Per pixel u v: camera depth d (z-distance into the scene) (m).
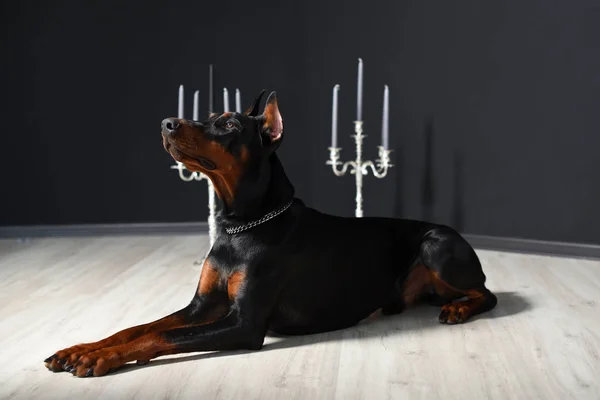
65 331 3.33
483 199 5.00
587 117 4.66
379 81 5.19
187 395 2.65
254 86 5.41
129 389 2.69
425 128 5.10
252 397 2.64
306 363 2.96
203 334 2.94
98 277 4.25
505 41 4.83
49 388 2.70
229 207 3.14
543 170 4.81
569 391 2.71
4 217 5.45
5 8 5.28
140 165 5.50
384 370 2.89
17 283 4.12
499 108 4.89
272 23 5.34
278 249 3.10
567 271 4.43
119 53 5.39
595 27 4.59
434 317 3.55
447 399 2.64
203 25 5.39
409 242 3.60
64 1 5.30
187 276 4.27
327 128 5.34
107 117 5.44
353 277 3.35
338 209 5.40
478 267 3.55
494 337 3.26
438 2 4.98
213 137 2.98
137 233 5.52
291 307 3.19
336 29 5.24
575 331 3.34
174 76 5.44
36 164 5.44
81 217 5.51
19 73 5.34
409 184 5.19
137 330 3.00
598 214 4.69
